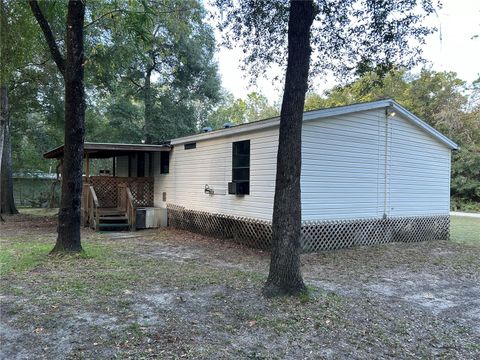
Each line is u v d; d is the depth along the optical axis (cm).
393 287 538
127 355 295
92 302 414
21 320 359
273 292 448
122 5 739
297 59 450
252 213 848
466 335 367
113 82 1557
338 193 832
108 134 2031
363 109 860
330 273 611
